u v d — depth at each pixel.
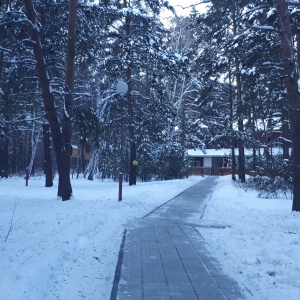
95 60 20.41
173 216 14.45
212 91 35.25
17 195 20.69
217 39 24.06
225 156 60.69
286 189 21.92
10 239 9.22
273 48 16.47
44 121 27.98
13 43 17.08
